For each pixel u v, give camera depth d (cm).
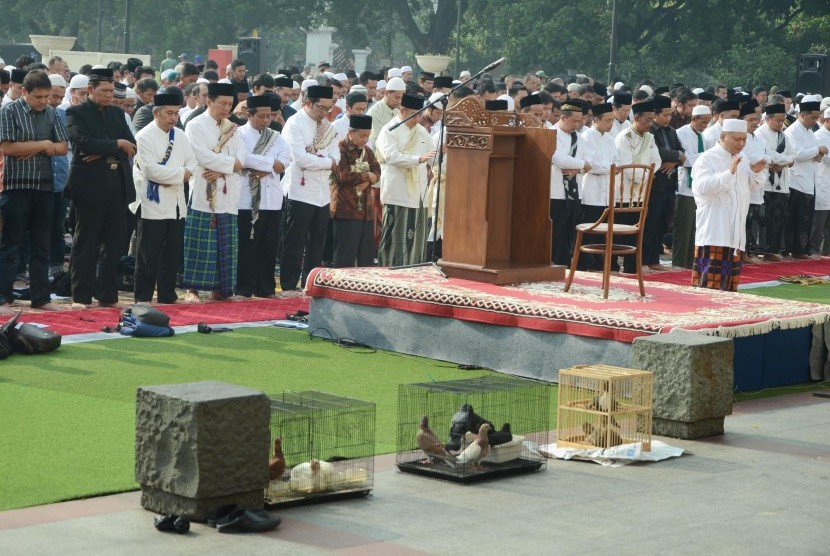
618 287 1744
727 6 6138
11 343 1548
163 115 1853
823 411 1422
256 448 973
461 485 1084
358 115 2055
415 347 1641
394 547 909
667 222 2509
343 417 1198
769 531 969
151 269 1900
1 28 7300
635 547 921
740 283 2386
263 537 927
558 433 1222
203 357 1572
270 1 6762
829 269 2611
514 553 900
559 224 2316
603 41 6059
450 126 1748
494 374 1543
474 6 6569
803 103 2697
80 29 7831
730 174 1864
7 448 1141
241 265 2028
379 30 7769
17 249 1820
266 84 2277
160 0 6888
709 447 1242
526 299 1587
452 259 1759
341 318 1708
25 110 1762
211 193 1930
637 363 1296
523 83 2959
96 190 1827
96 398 1341
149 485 974
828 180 2752
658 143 2412
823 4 6209
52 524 938
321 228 2072
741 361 1502
